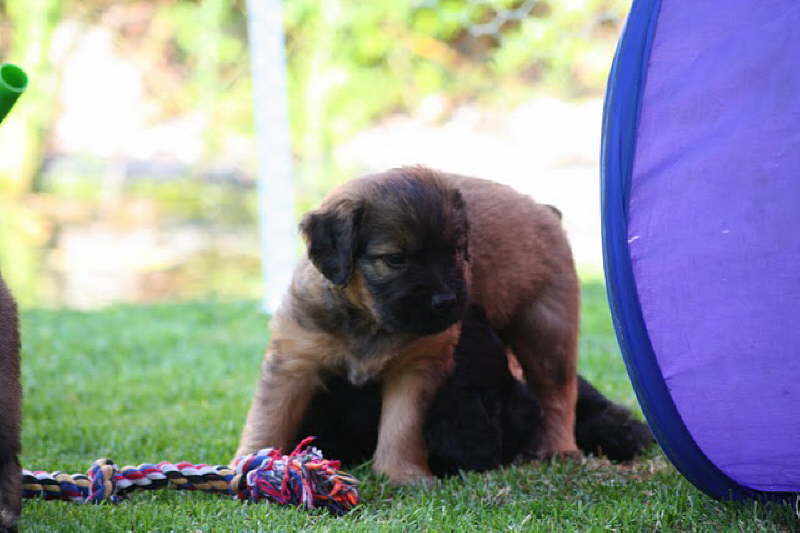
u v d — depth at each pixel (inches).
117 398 283.6
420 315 187.0
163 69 668.1
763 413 155.7
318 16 623.8
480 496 176.9
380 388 204.1
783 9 151.1
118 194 636.1
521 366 221.9
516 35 638.5
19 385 149.9
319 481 171.5
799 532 152.9
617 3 622.2
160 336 378.3
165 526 157.2
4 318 147.8
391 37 644.1
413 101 657.0
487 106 655.8
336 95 633.0
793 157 149.1
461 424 197.6
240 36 658.2
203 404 272.8
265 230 421.4
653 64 154.0
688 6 152.9
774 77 150.4
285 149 418.6
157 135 662.5
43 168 638.5
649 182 155.0
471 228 210.1
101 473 173.8
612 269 155.2
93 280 539.8
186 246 592.1
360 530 155.0
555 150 627.8
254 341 368.5
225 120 658.2
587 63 639.8
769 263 150.7
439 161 622.2
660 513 160.4
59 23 645.9
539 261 216.1
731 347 154.6
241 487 174.4
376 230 191.3
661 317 157.2
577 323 221.6
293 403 198.4
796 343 150.3
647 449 216.8
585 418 222.5
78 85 660.7
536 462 204.7
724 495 166.7
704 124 153.3
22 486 163.8
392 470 192.4
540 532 154.6
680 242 155.3
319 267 192.7
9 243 581.0
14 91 135.8
